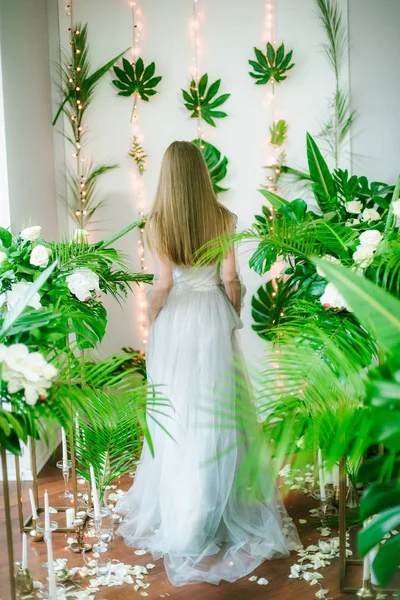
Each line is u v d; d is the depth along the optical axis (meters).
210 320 2.58
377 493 1.10
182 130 3.97
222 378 2.53
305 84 3.88
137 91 3.92
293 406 1.30
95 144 4.01
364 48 3.83
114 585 2.32
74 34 3.90
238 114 3.93
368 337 1.65
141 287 4.09
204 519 2.44
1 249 2.53
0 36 3.15
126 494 2.89
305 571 2.38
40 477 3.34
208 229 2.54
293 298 2.77
